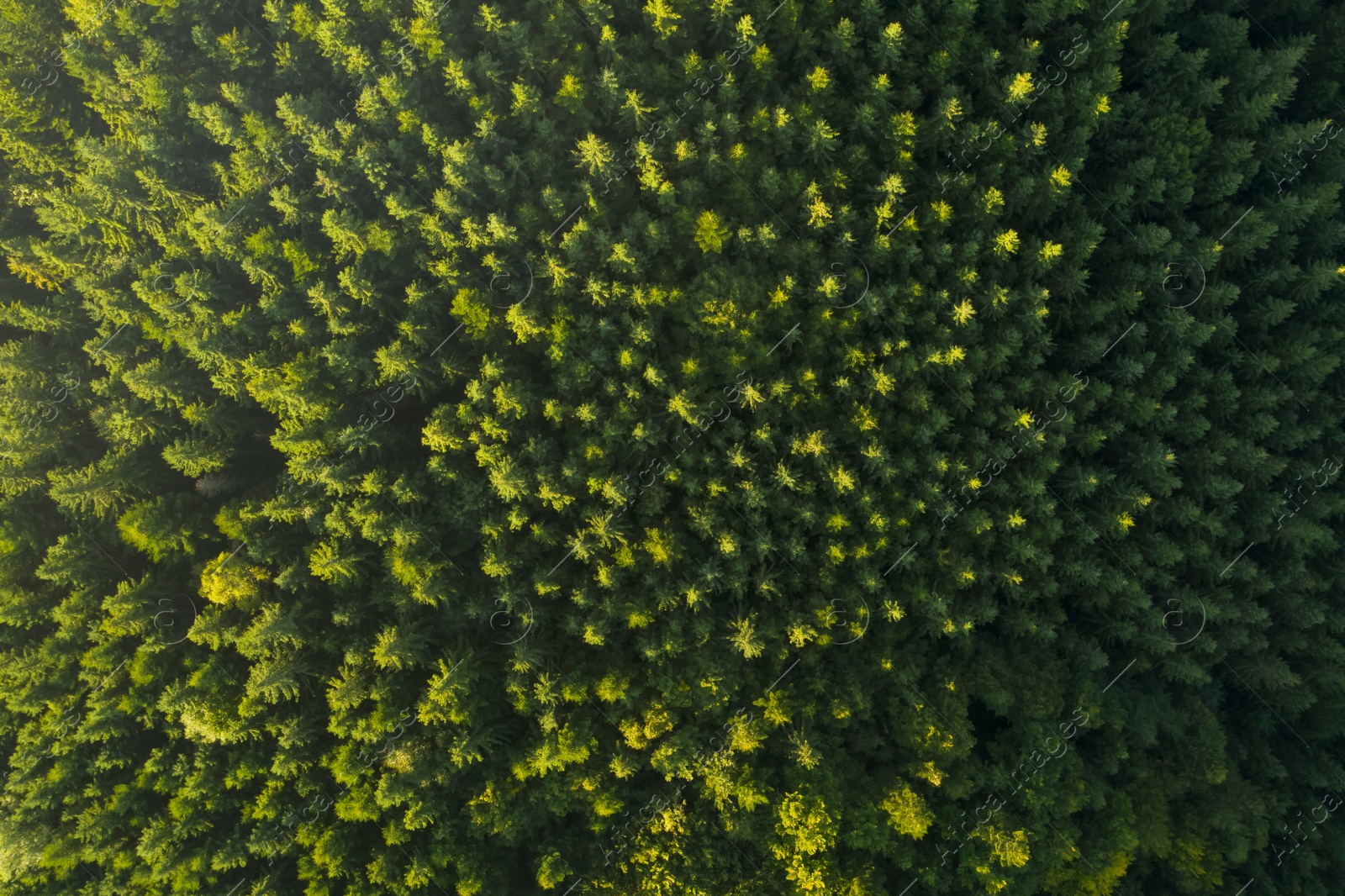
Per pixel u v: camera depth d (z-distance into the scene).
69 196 28.50
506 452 28.66
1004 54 30.00
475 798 28.36
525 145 29.44
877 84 27.95
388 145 27.78
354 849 28.30
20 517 29.69
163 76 27.69
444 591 28.38
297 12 27.62
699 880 28.36
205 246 28.33
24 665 28.53
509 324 28.98
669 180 29.50
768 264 30.36
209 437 30.09
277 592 29.12
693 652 29.28
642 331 28.66
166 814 28.66
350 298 28.86
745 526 30.39
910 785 29.33
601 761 29.30
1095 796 30.25
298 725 27.92
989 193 28.86
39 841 27.84
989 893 28.55
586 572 29.94
